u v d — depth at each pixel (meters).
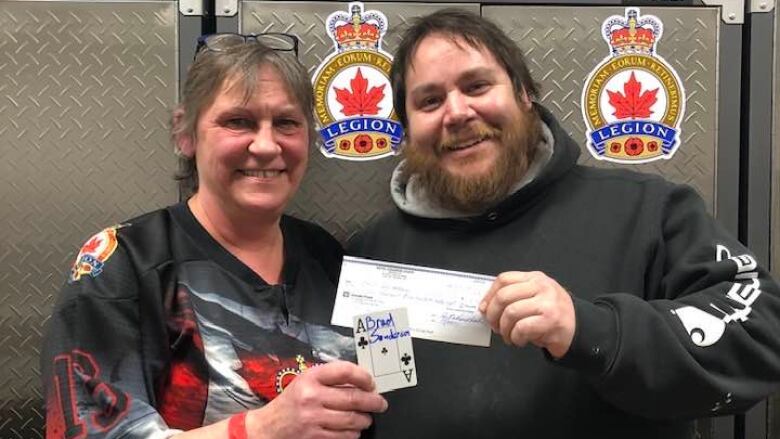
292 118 1.14
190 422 1.05
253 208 1.13
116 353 1.02
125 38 1.60
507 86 1.27
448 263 1.28
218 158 1.11
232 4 1.59
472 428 1.14
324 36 1.60
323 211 1.63
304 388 0.93
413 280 1.07
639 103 1.63
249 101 1.09
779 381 1.02
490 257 1.25
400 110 1.39
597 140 1.63
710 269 1.09
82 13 1.59
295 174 1.18
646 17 1.63
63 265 1.61
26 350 1.61
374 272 1.07
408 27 1.42
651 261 1.18
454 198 1.28
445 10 1.35
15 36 1.59
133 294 1.07
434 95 1.28
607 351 0.92
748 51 1.64
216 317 1.09
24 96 1.60
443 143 1.27
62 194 1.60
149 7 1.60
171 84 1.60
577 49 1.63
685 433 1.18
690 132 1.64
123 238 1.12
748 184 1.65
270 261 1.21
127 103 1.60
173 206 1.21
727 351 0.98
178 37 1.60
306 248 1.30
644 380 0.93
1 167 1.60
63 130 1.60
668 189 1.24
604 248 1.20
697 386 0.95
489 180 1.25
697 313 1.00
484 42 1.26
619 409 1.11
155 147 1.61
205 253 1.14
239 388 1.06
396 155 1.62
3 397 1.60
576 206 1.25
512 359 1.15
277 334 1.13
